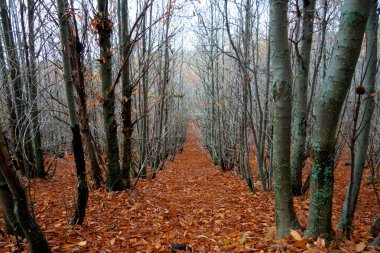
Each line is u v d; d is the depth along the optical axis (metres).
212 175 11.19
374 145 9.86
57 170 9.34
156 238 3.95
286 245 2.98
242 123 8.58
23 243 3.08
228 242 3.68
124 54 5.87
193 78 22.28
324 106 2.53
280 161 3.24
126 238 3.88
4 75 5.98
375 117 8.61
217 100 11.34
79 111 5.69
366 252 2.61
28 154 7.41
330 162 2.70
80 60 5.05
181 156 21.06
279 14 2.96
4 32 6.95
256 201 6.12
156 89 10.27
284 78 3.06
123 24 6.03
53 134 10.09
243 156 8.99
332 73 2.44
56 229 3.83
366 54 3.14
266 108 6.99
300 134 5.82
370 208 5.36
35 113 7.23
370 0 2.24
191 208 5.84
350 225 3.12
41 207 5.10
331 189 2.77
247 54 7.12
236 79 8.27
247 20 6.89
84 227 4.08
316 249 2.65
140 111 8.87
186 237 4.07
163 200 6.21
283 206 3.33
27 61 6.54
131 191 6.30
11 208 2.80
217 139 12.98
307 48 5.33
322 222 2.85
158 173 11.77
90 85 6.36
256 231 4.16
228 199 6.61
